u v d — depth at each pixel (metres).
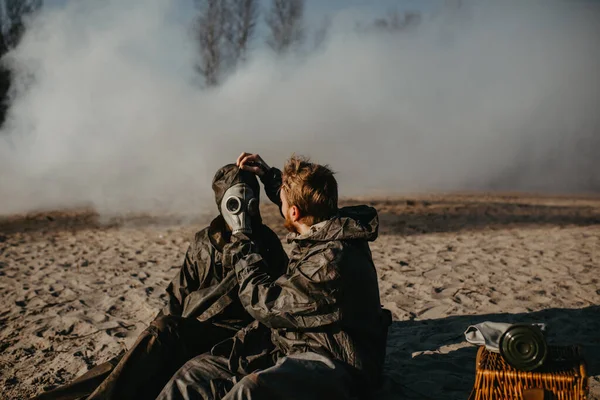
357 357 2.42
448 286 5.29
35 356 3.90
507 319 4.27
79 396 2.59
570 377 2.25
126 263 6.70
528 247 7.29
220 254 2.86
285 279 2.45
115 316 4.68
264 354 2.56
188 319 2.71
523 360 2.26
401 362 3.47
